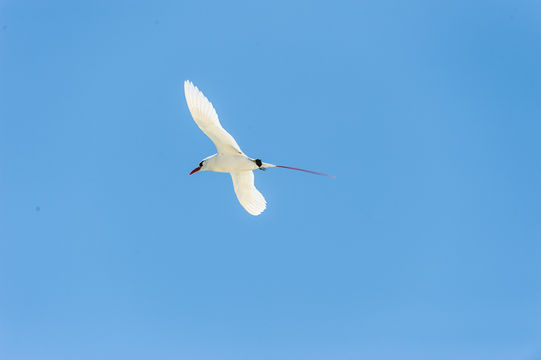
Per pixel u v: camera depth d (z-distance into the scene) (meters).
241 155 14.59
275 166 14.55
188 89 14.27
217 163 14.91
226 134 14.20
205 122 14.26
